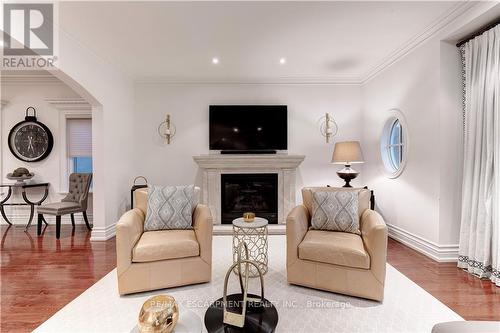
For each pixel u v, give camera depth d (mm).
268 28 2961
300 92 4816
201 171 4781
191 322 1393
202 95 4793
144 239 2412
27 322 1910
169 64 4031
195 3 2467
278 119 4727
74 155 4871
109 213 3928
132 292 2250
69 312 2023
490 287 2377
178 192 2812
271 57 3795
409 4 2512
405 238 3543
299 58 3832
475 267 2607
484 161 2557
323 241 2320
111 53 3594
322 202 2672
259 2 2465
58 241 3754
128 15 2654
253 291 2314
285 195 4480
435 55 2982
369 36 3160
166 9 2559
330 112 4820
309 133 4816
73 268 2838
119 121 4230
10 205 4625
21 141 4742
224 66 4137
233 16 2703
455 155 2920
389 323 1875
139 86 4742
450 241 2951
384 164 4078
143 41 3242
